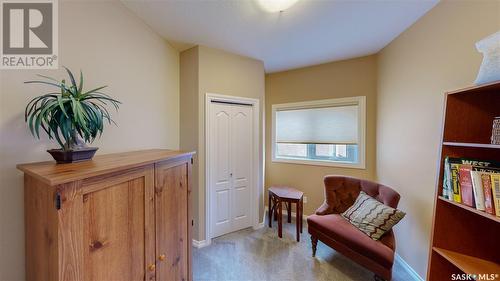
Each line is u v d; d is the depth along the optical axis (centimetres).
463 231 129
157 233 119
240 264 223
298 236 271
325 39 244
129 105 187
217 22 206
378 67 284
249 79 298
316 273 209
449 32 165
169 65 251
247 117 302
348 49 274
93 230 81
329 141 326
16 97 108
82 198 77
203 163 260
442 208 131
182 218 148
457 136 129
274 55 292
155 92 224
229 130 287
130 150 187
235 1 173
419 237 197
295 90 352
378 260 175
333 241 211
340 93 315
